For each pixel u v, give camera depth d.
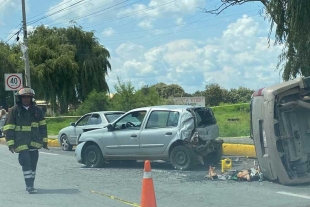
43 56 44.31
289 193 9.34
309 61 15.61
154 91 29.03
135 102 28.05
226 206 8.41
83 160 13.80
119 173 12.49
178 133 12.21
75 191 10.05
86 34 46.91
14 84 21.41
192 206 8.46
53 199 9.22
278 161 9.95
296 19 14.84
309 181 10.12
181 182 10.79
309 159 10.38
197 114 12.61
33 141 9.78
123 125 13.30
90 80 45.66
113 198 9.29
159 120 12.73
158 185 10.46
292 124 10.26
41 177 12.05
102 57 46.38
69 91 44.72
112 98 31.41
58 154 17.69
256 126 10.34
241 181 10.74
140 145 12.81
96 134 13.62
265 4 16.20
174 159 12.41
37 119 9.86
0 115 26.59
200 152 12.39
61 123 33.41
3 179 11.80
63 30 47.22
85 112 31.08
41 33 47.28
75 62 44.91
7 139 9.62
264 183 10.44
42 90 43.00
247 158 13.97
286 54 15.99
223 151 14.63
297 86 10.13
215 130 12.91
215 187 10.14
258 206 8.34
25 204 8.77
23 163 9.76
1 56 41.09
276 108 10.04
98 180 11.44
